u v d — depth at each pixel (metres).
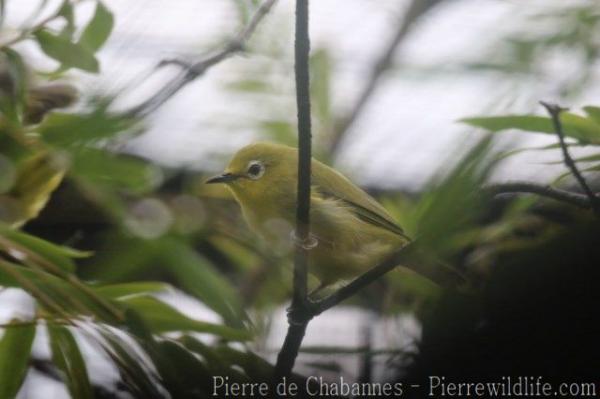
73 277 6.67
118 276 7.78
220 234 8.91
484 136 5.28
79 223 9.10
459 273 7.34
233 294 7.77
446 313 5.52
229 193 11.02
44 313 6.96
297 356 7.50
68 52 7.05
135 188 7.54
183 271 7.73
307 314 7.66
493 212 8.12
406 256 7.62
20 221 7.41
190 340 7.24
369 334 7.74
